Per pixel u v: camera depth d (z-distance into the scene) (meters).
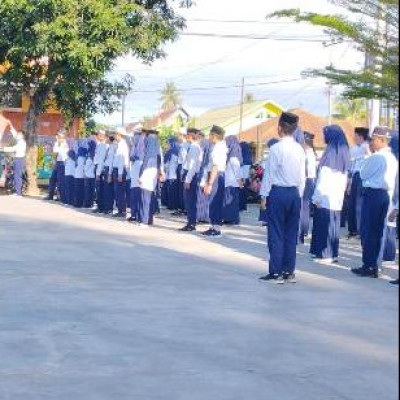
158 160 16.84
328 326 7.31
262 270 10.57
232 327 7.18
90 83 26.22
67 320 7.30
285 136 9.64
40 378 5.56
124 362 5.98
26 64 25.39
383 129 10.40
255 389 5.40
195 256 11.83
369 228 10.33
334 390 5.41
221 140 14.22
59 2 23.19
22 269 10.20
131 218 17.25
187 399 5.17
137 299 8.37
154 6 25.64
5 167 26.92
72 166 21.50
